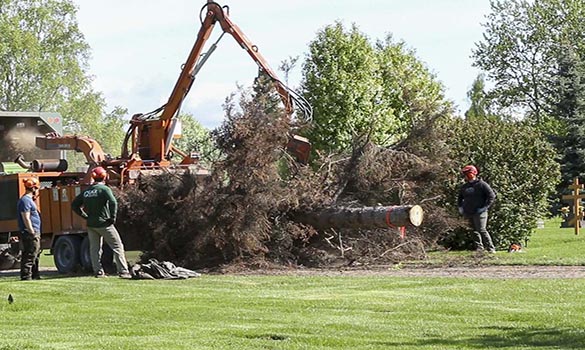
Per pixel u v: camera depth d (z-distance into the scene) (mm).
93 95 90562
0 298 21734
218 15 31062
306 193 28312
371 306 18344
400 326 15922
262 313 17938
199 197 27609
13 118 36875
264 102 27812
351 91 52375
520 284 20734
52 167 32719
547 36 96438
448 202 32719
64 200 30391
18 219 27453
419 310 17625
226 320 17219
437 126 31312
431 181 30969
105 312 18859
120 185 30250
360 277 24062
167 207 28656
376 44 71438
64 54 89375
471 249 32625
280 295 20672
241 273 26594
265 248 27719
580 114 65125
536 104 97500
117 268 27094
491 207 32938
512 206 33094
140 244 29516
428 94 60750
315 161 30250
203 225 27625
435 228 30438
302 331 15594
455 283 21562
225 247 27703
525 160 33875
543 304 17828
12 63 86375
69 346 14664
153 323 17141
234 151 27453
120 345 14648
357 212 27594
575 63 67625
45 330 16578
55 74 87375
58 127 37344
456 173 32906
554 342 14125
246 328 16094
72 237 30125
